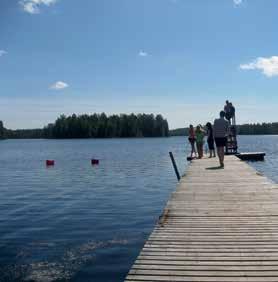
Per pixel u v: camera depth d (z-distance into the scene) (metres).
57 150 78.50
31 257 9.65
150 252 6.10
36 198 19.45
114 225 12.94
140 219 13.85
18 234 11.92
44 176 30.55
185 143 110.75
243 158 33.38
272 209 9.03
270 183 12.91
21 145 120.81
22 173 33.66
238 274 5.17
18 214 15.22
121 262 9.23
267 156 45.34
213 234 7.08
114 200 18.19
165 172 31.12
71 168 37.34
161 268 5.41
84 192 21.12
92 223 13.30
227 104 29.25
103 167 37.31
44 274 8.53
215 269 5.36
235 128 29.88
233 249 6.20
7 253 9.97
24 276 8.42
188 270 5.34
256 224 7.71
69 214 14.98
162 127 171.25
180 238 6.85
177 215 8.59
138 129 167.25
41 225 13.14
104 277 8.33
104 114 165.38
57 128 168.00
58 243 10.84
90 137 163.25
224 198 10.45
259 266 5.45
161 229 7.48
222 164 18.00
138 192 20.66
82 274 8.51
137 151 67.25
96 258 9.54
